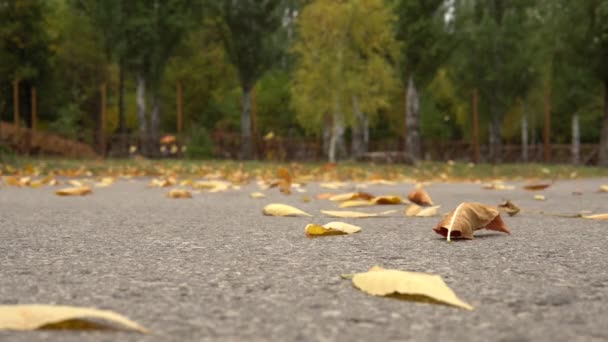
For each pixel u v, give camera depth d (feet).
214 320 4.13
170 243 8.11
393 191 24.07
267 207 12.45
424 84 84.84
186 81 139.95
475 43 106.32
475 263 6.49
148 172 40.63
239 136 86.74
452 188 26.37
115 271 6.05
